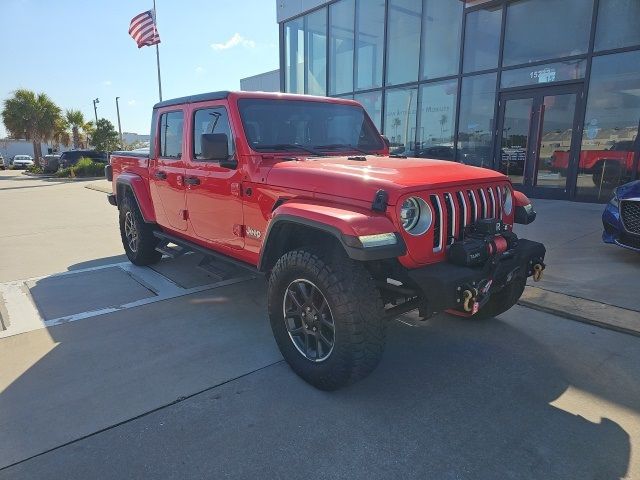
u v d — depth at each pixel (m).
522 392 2.91
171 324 3.98
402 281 2.86
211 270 4.26
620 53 9.01
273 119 3.86
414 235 2.73
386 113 13.91
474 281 2.71
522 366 3.23
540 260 3.38
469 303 2.68
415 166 3.24
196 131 4.25
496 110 11.09
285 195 3.23
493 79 11.12
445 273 2.69
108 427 2.56
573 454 2.33
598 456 2.31
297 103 4.04
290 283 2.98
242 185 3.63
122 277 5.39
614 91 9.18
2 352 3.47
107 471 2.23
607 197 9.47
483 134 11.52
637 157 8.98
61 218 10.13
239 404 2.78
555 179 10.27
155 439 2.46
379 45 13.73
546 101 10.22
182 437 2.47
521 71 10.54
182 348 3.53
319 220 2.67
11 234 8.21
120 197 6.00
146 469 2.24
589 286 4.67
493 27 10.94
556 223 7.60
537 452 2.35
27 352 3.47
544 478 2.17
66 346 3.56
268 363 3.29
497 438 2.46
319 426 2.57
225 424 2.59
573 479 2.16
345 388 2.96
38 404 2.78
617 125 9.20
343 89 15.14
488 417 2.64
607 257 5.66
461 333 3.78
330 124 4.22
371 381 3.05
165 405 2.77
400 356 3.40
